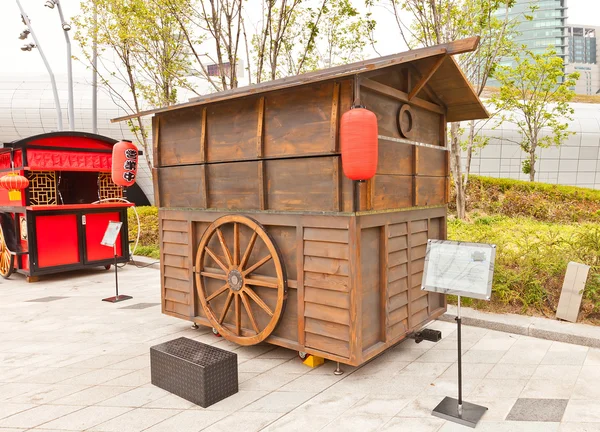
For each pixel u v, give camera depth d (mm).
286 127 4004
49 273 8781
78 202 10180
